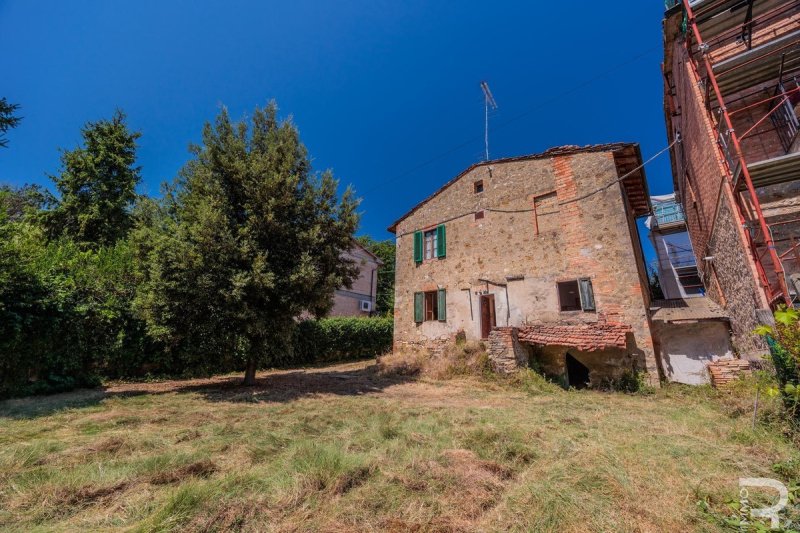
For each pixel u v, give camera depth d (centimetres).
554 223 1103
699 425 479
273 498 260
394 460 348
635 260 948
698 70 750
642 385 848
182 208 841
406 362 1220
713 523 230
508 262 1168
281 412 586
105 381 926
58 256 920
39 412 577
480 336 1187
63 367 818
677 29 830
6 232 737
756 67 613
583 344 869
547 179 1136
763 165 515
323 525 227
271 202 825
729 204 659
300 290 845
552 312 1045
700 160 834
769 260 623
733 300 800
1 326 711
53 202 1569
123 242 1166
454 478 300
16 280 742
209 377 1090
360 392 838
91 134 1655
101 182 1616
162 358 1013
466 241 1295
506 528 227
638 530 225
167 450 377
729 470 317
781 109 677
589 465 326
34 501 254
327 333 1697
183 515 229
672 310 1034
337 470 309
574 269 1028
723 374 748
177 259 734
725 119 561
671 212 1769
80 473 305
